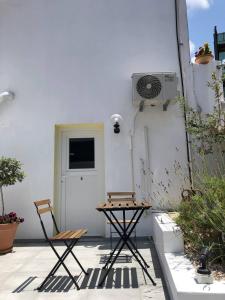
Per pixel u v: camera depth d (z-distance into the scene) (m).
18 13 6.62
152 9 6.47
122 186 5.95
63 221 6.12
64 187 6.25
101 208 3.60
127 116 6.15
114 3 6.52
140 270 3.91
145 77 5.85
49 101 6.28
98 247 5.22
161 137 6.07
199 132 5.36
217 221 3.12
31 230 5.94
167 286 3.22
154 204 5.86
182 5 6.47
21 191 6.05
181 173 5.89
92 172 6.26
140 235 5.80
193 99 6.08
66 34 6.48
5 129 6.27
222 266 2.98
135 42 6.38
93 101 6.23
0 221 5.07
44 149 6.15
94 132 6.41
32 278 3.73
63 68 6.37
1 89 6.39
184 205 3.81
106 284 3.45
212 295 2.24
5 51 6.50
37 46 6.47
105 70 6.32
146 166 5.98
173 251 3.45
